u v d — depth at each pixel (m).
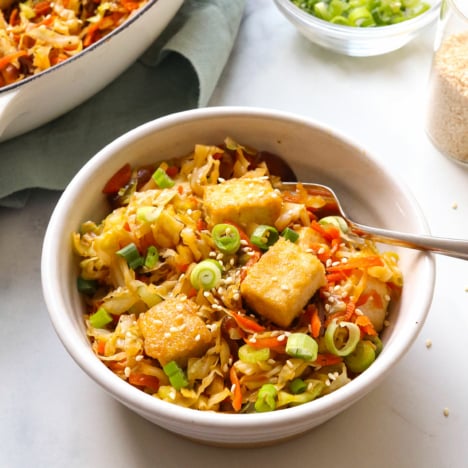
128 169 0.53
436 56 0.61
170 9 0.60
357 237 0.52
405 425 0.51
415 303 0.48
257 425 0.44
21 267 0.57
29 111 0.56
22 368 0.53
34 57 0.60
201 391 0.48
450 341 0.54
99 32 0.63
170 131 0.53
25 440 0.51
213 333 0.49
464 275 0.56
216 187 0.52
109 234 0.50
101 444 0.51
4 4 0.63
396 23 0.66
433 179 0.60
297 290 0.48
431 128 0.61
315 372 0.49
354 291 0.50
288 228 0.52
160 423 0.46
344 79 0.65
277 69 0.65
